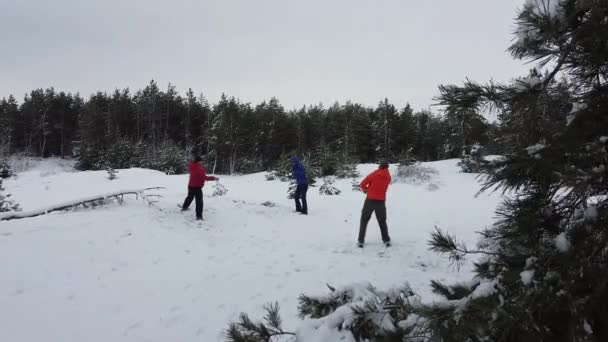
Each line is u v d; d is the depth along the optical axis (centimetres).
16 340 366
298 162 1053
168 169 3291
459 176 1847
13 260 504
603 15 146
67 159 5591
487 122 184
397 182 1803
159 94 5759
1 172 2344
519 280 147
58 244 575
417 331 153
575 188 134
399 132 4516
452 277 529
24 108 5916
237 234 777
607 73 160
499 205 195
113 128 5334
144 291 480
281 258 632
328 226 896
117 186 1778
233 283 516
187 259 600
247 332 206
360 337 175
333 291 214
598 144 143
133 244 626
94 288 474
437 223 907
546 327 138
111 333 390
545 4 170
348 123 4803
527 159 151
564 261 141
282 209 1073
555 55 175
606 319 140
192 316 427
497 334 137
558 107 180
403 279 525
